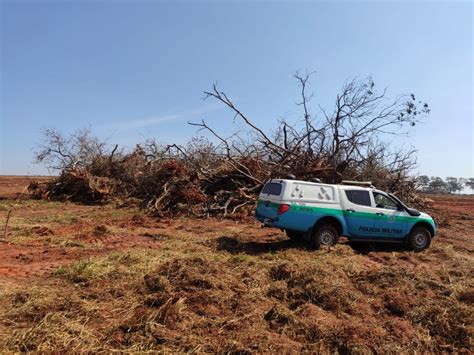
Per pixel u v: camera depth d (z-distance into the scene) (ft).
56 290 20.29
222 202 54.90
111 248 31.09
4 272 23.58
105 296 19.43
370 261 31.24
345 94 60.54
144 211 53.57
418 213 35.96
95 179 65.82
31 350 14.40
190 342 15.40
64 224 42.24
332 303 20.03
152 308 18.24
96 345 14.93
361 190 34.78
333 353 15.57
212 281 21.21
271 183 34.22
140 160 69.10
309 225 32.37
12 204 57.77
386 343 16.22
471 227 54.24
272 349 15.34
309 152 59.82
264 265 26.16
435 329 17.89
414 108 60.03
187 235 37.88
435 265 30.63
